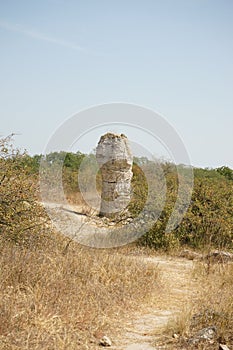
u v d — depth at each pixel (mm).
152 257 14250
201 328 7305
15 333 6500
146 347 6859
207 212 16094
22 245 10359
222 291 9180
